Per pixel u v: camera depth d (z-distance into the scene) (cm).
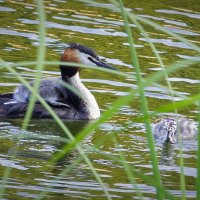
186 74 1716
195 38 1916
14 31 1873
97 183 1116
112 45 1844
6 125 1429
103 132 1378
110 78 1667
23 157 1220
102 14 2056
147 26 2009
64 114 1518
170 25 1989
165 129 1384
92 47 1814
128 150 1281
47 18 1977
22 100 1512
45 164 1193
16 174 1133
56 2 2114
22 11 2023
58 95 1552
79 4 2120
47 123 1470
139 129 1406
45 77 1616
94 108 1535
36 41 1820
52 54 1747
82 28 1938
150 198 1062
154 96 1565
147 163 1221
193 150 1326
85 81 1644
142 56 1788
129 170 812
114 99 1565
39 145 1295
